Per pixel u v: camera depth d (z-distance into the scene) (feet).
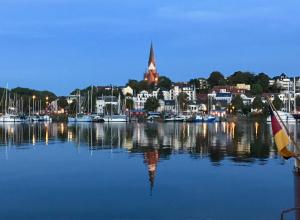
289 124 540.93
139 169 155.53
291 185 125.59
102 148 230.89
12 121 655.76
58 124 584.81
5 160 181.98
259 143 257.96
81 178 139.03
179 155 196.44
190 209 100.83
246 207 102.17
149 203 106.63
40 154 203.10
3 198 112.68
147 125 543.39
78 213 98.68
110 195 115.14
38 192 119.14
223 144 252.21
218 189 121.29
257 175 141.38
